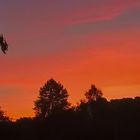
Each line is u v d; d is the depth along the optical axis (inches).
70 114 2637.8
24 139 2198.6
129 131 2378.2
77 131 2378.2
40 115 3344.0
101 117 2706.7
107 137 2362.2
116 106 2883.9
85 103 3009.4
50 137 2306.8
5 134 2160.4
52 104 3469.5
